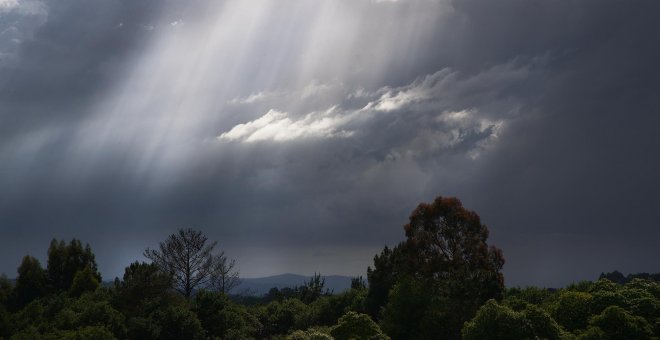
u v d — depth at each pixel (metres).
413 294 43.91
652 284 37.56
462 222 59.03
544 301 44.22
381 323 44.22
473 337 30.34
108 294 56.91
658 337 30.67
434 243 58.75
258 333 63.47
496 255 58.62
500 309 30.48
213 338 49.69
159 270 59.03
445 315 40.28
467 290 42.03
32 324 48.84
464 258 57.66
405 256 58.47
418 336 41.38
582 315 34.09
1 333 45.97
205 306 52.69
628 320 30.55
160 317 48.41
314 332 33.44
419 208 60.19
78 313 49.03
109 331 43.59
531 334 29.69
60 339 41.50
